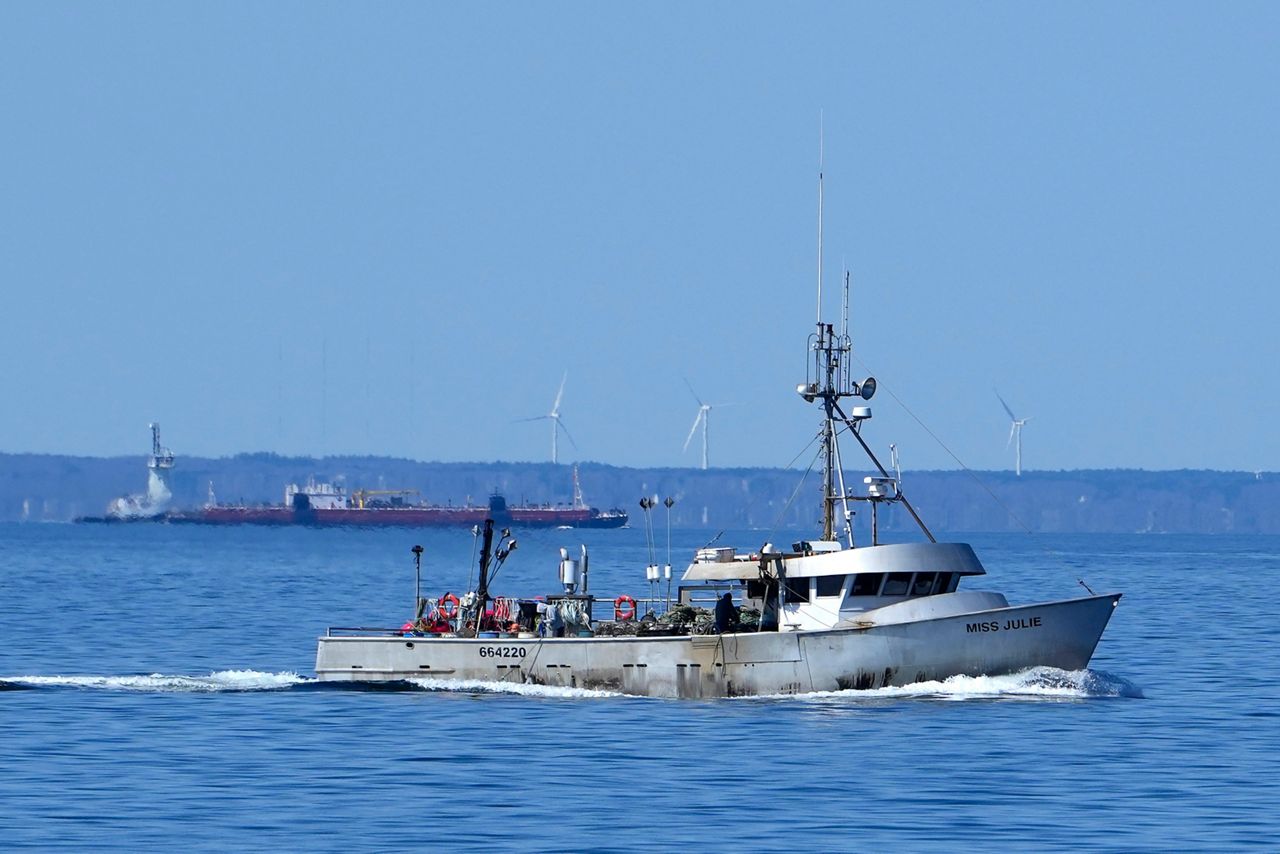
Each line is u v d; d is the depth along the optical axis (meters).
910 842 140.75
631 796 158.62
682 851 137.50
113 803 155.62
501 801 156.25
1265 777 168.75
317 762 176.38
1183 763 176.00
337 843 139.88
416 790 161.62
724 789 161.88
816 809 153.12
